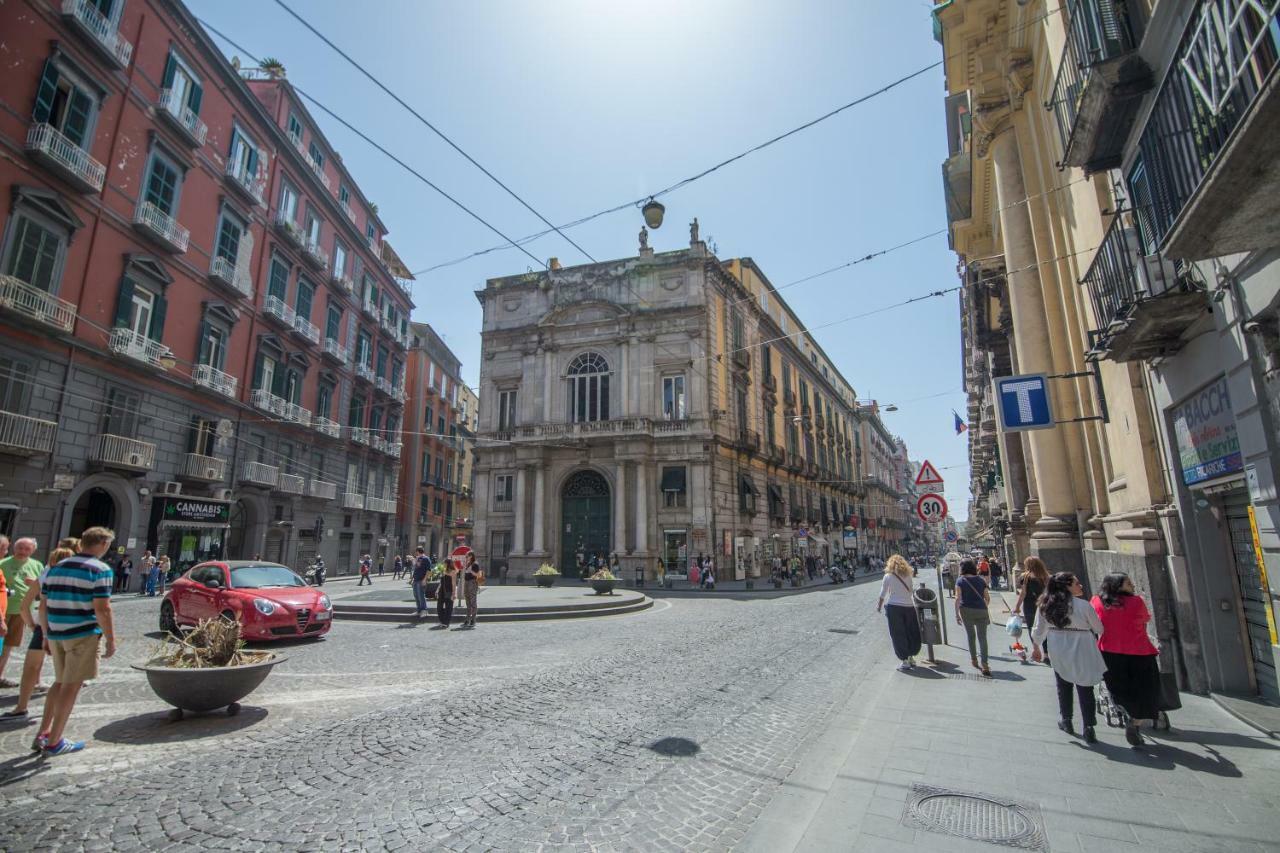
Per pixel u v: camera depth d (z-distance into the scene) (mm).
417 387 46562
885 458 81562
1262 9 3076
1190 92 3955
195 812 3922
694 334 31797
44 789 4254
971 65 11812
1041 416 8750
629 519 31031
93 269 18219
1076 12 6113
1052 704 6383
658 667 8898
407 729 5746
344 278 33781
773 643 11219
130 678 7754
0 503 15898
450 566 13859
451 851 3449
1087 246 8336
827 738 5445
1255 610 5941
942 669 8391
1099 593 5484
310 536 30516
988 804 3896
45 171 16812
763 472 37844
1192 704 6105
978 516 53156
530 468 32812
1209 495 6418
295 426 28547
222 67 23344
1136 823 3574
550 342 33969
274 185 27188
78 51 17609
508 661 9336
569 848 3502
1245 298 4828
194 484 22406
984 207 16156
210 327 23188
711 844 3559
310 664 9000
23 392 16328
